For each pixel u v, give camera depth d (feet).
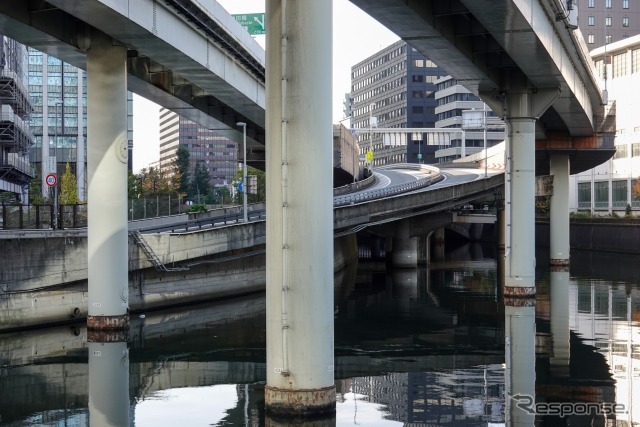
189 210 250.57
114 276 124.57
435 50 133.59
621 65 398.62
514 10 111.86
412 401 82.69
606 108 257.75
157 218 224.74
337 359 107.65
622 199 393.29
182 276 170.09
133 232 156.15
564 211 268.41
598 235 362.53
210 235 174.40
